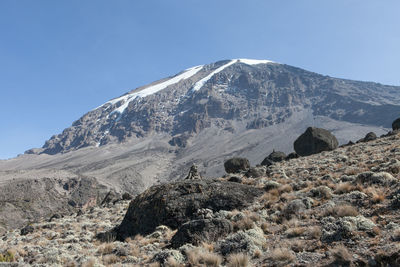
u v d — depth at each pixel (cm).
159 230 1538
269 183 1945
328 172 2150
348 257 781
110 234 1755
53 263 1198
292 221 1198
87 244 1599
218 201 1692
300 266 811
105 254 1328
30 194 19338
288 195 1639
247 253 973
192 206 1673
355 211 1115
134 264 1082
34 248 1595
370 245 838
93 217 2906
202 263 949
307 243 970
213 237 1188
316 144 4450
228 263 927
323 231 999
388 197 1198
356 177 1609
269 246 1028
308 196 1538
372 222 985
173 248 1192
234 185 1845
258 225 1273
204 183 1841
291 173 2491
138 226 1706
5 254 1454
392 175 1546
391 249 769
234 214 1504
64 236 1959
